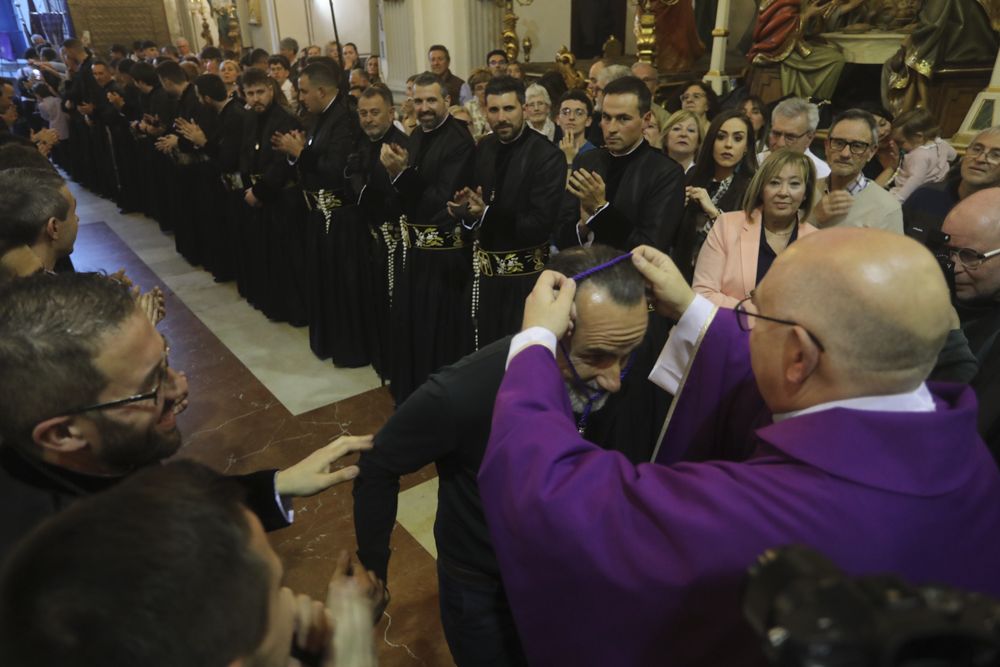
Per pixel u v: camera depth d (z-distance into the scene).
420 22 7.21
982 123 4.33
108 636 0.47
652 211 2.70
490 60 6.21
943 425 0.71
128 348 0.96
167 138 5.28
